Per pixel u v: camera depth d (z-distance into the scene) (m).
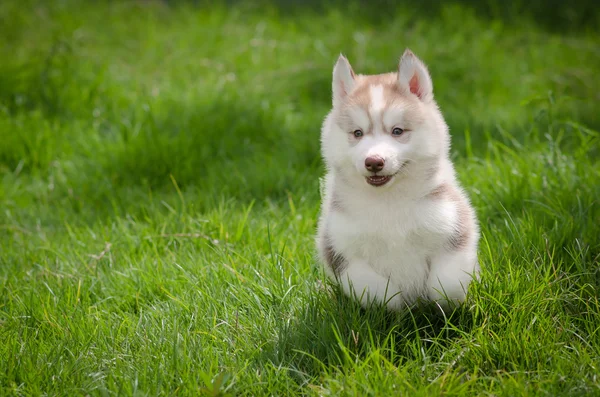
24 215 6.85
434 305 4.77
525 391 3.89
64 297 5.25
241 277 5.17
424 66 4.71
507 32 11.45
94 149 7.87
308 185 6.96
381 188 4.50
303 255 5.54
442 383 3.98
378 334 4.57
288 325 4.66
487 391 3.98
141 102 8.78
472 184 6.48
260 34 11.16
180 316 4.87
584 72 9.55
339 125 4.66
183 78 9.71
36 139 7.92
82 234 6.34
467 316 4.69
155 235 6.07
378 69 9.80
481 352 4.32
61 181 7.38
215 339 4.60
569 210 5.76
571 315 4.66
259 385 4.17
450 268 4.54
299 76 9.59
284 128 8.39
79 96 8.92
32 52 10.23
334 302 4.80
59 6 12.27
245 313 4.89
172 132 8.11
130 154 7.59
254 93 9.13
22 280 5.59
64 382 4.24
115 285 5.46
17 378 4.34
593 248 5.26
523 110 8.80
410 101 4.59
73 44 10.53
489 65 10.10
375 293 4.59
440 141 4.61
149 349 4.50
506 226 5.62
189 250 5.94
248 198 6.89
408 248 4.60
